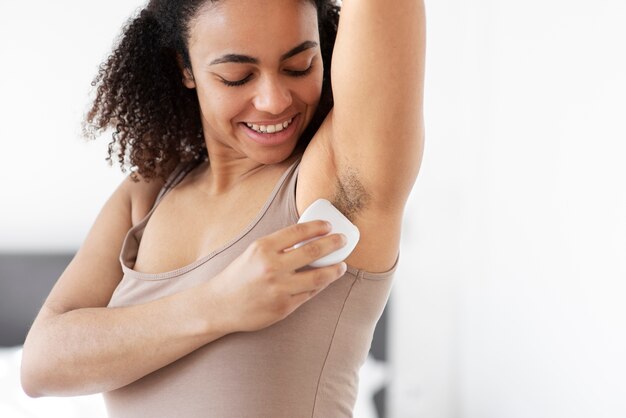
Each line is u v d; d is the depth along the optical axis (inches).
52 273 107.6
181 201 40.7
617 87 78.7
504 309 102.0
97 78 45.0
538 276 94.2
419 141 31.7
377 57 29.3
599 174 82.0
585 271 84.8
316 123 39.2
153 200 43.6
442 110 113.0
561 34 88.7
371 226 33.9
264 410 33.6
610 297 80.3
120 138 44.4
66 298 40.8
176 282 37.1
